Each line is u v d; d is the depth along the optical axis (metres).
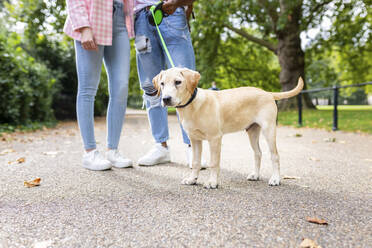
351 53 16.25
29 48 12.37
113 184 2.48
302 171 2.96
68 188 2.37
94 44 2.81
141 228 1.59
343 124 7.20
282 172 2.94
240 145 4.98
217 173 2.42
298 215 1.75
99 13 2.83
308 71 17.50
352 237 1.46
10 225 1.65
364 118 6.74
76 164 3.34
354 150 4.21
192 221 1.68
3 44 7.61
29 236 1.51
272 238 1.45
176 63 3.19
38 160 3.61
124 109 3.18
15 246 1.41
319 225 1.60
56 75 12.50
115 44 3.06
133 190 2.31
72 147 4.91
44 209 1.89
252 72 19.08
